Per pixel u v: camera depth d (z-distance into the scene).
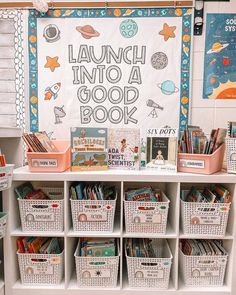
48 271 1.39
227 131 1.42
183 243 1.51
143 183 1.70
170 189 1.53
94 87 1.67
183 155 1.39
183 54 1.64
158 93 1.66
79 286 1.39
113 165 1.47
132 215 1.36
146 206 1.35
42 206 1.36
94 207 1.36
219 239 1.46
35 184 1.71
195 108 1.68
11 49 1.68
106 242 1.46
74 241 1.55
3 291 1.39
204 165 1.35
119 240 1.46
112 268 1.38
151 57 1.65
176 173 1.36
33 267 1.39
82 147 1.41
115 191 1.55
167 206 1.34
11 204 1.37
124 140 1.46
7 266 1.38
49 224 1.38
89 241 1.46
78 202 1.35
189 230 1.37
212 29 1.64
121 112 1.68
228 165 1.37
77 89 1.68
